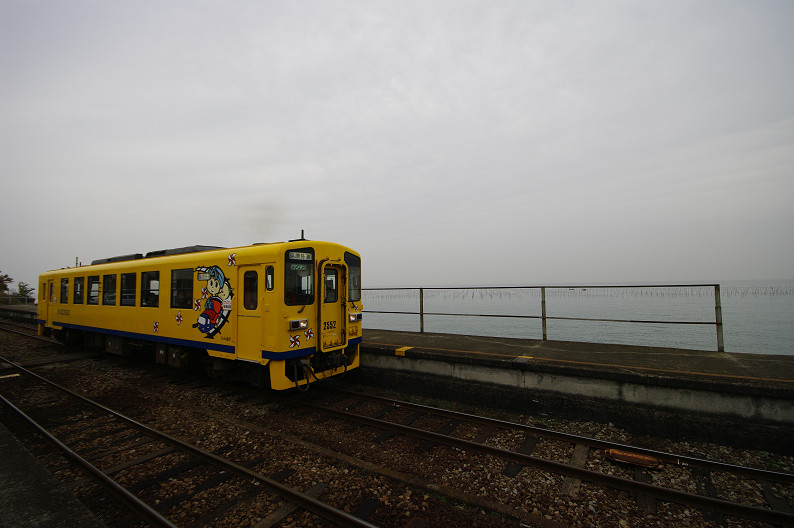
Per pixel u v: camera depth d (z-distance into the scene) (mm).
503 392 6629
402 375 7797
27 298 37781
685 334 26625
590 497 3955
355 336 7875
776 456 4730
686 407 5258
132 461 4848
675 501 3840
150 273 9273
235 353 7102
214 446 5344
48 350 13312
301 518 3686
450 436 5379
